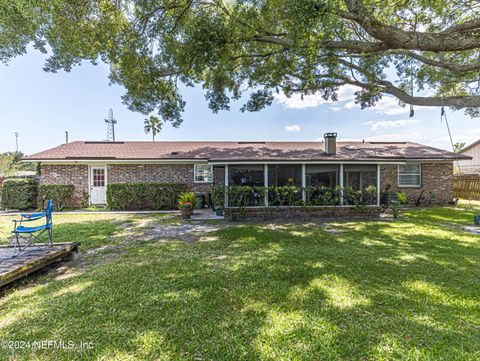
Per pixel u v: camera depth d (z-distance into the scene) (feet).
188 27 23.77
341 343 7.34
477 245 18.01
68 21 20.66
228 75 33.19
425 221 28.14
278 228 24.77
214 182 41.93
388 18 25.79
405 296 10.29
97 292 10.79
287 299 10.07
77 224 26.78
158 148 46.88
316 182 33.19
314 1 14.93
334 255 15.79
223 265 14.14
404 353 6.94
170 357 6.88
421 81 34.65
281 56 26.81
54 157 39.70
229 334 7.82
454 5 23.85
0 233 23.18
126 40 24.41
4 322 8.68
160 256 16.01
